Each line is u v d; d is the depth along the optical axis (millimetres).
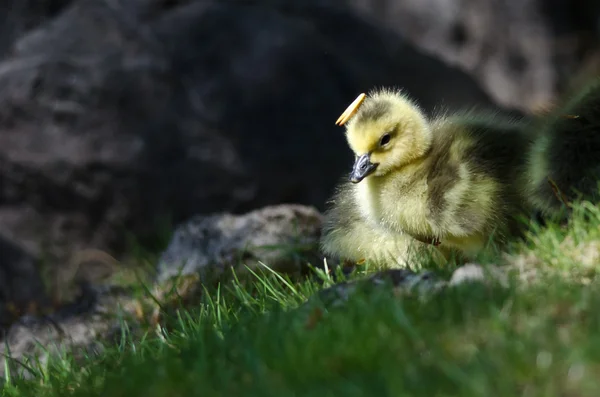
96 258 18672
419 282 8344
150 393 7238
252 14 21172
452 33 30734
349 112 10797
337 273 10250
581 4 31094
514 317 7098
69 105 19547
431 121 11328
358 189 10961
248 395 6617
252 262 12234
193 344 8109
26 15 22156
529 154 10297
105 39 20484
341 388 6383
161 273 13469
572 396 6047
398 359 6691
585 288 7469
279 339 7426
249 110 19891
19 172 19031
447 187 10008
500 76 30391
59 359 10422
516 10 30766
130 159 19281
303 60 20594
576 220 9211
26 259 18438
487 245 9242
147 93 19766
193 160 19406
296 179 19484
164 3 21250
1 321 16828
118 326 12281
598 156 10008
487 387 6137
